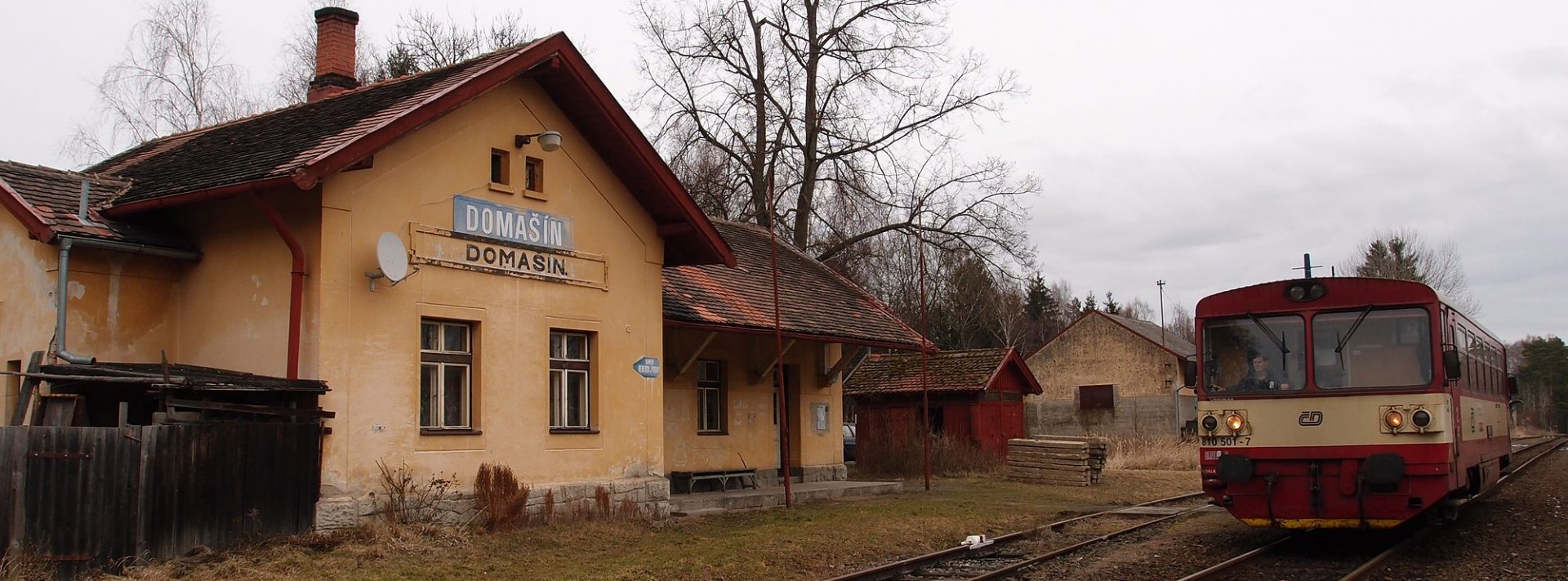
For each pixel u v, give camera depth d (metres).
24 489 9.60
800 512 16.50
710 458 19.67
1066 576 11.56
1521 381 94.19
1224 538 14.38
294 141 13.02
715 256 16.95
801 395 22.30
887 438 27.20
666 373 18.75
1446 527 14.66
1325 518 12.29
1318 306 12.74
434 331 13.34
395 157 12.76
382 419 12.39
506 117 14.27
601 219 15.58
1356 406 12.23
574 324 14.95
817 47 33.19
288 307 12.06
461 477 13.23
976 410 31.67
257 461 11.06
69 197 12.93
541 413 14.36
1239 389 12.95
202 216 13.10
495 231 13.91
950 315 56.78
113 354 12.55
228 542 10.71
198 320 13.02
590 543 13.03
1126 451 34.16
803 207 33.81
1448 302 12.95
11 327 12.90
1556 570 11.09
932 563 12.48
